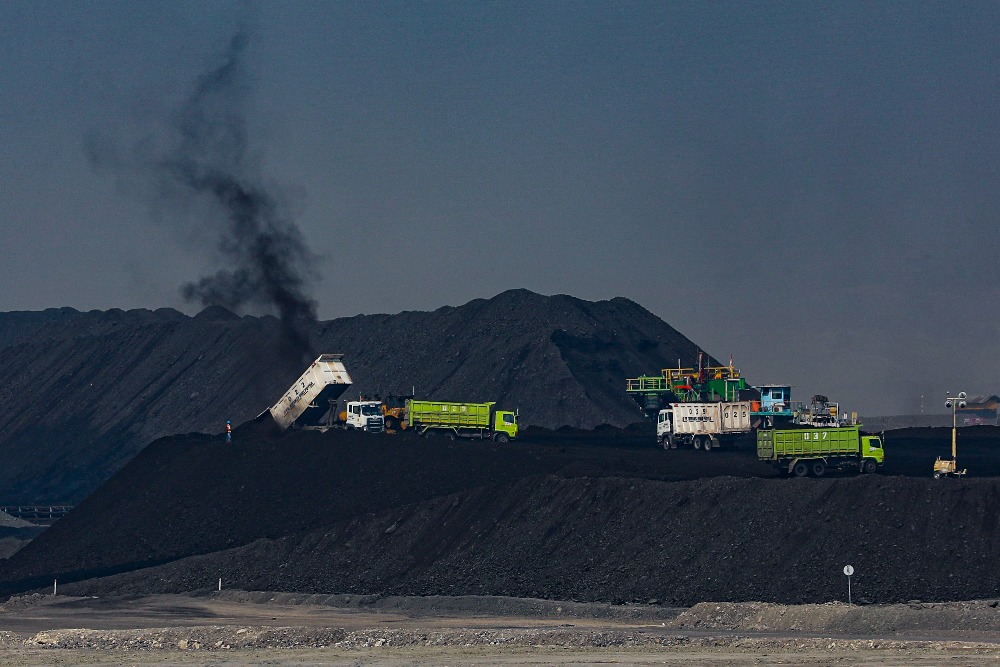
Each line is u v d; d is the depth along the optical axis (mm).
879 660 198750
